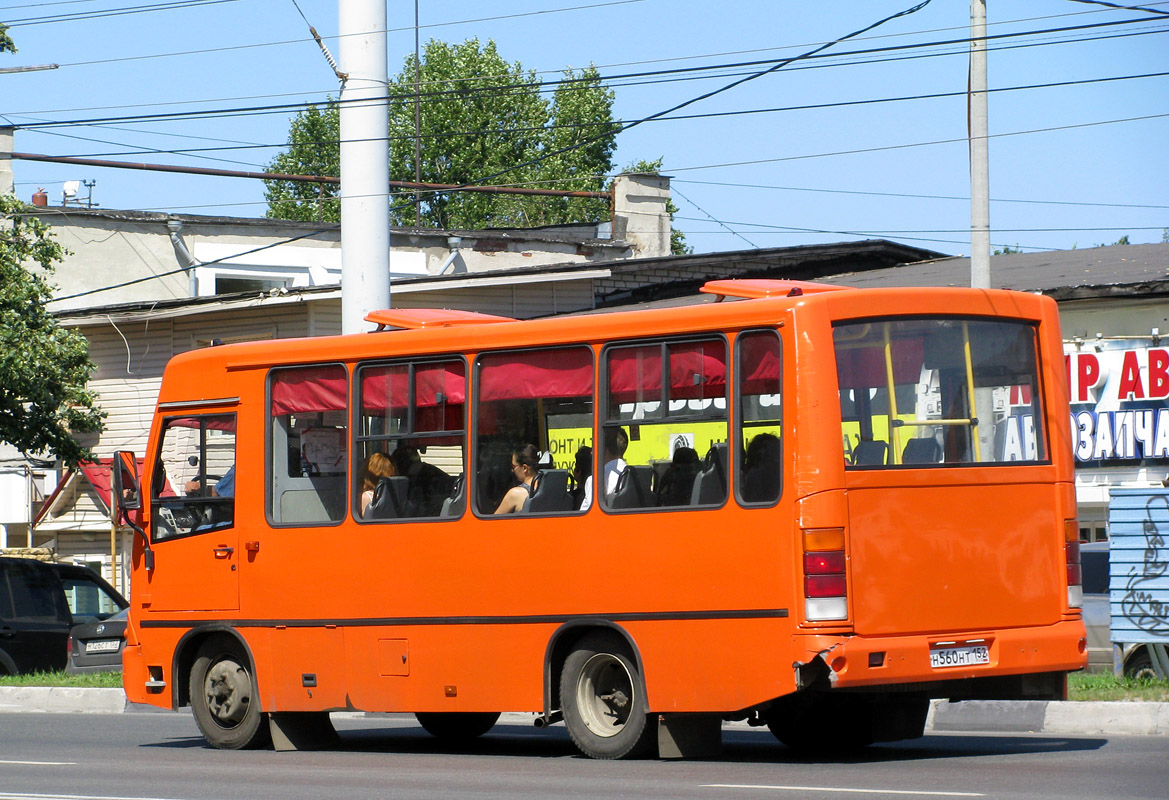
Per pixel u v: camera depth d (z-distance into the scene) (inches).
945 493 591.2
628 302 1895.9
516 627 641.6
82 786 583.8
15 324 1480.1
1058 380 627.8
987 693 602.9
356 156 1181.1
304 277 2329.0
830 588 562.9
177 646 753.0
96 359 1870.1
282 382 726.5
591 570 621.9
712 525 591.8
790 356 577.9
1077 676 802.8
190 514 757.9
